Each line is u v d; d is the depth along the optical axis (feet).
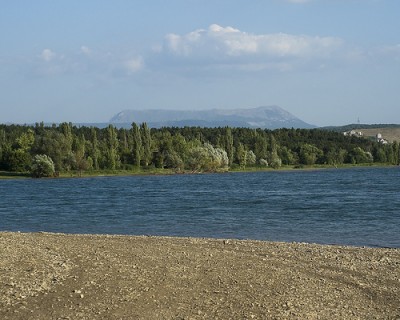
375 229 123.75
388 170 525.34
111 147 471.21
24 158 423.23
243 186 299.79
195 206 186.60
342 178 371.76
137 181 365.81
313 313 46.42
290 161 601.62
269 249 81.15
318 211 163.73
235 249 80.48
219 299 50.29
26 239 85.61
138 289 53.01
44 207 191.01
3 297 48.70
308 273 62.80
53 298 49.16
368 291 54.85
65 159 426.10
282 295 52.11
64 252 71.72
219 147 536.42
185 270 62.28
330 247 84.79
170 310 46.62
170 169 479.82
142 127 505.66
